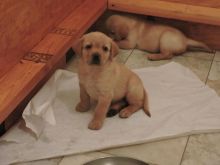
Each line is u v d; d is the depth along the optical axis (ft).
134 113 2.55
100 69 2.28
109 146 2.27
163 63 3.22
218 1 3.38
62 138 2.32
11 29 2.31
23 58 2.51
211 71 3.14
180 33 3.33
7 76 2.32
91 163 2.11
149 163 2.20
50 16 2.81
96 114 2.43
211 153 2.30
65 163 2.17
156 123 2.48
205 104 2.68
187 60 3.29
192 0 3.44
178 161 2.23
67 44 2.74
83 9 3.26
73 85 2.82
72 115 2.53
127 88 2.50
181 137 2.40
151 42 3.34
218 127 2.46
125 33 3.39
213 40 3.49
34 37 2.63
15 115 2.46
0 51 2.23
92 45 2.27
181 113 2.58
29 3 2.46
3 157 2.17
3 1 2.16
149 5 3.42
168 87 2.86
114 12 3.63
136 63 3.20
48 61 2.51
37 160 2.18
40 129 2.35
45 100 2.46
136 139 2.32
